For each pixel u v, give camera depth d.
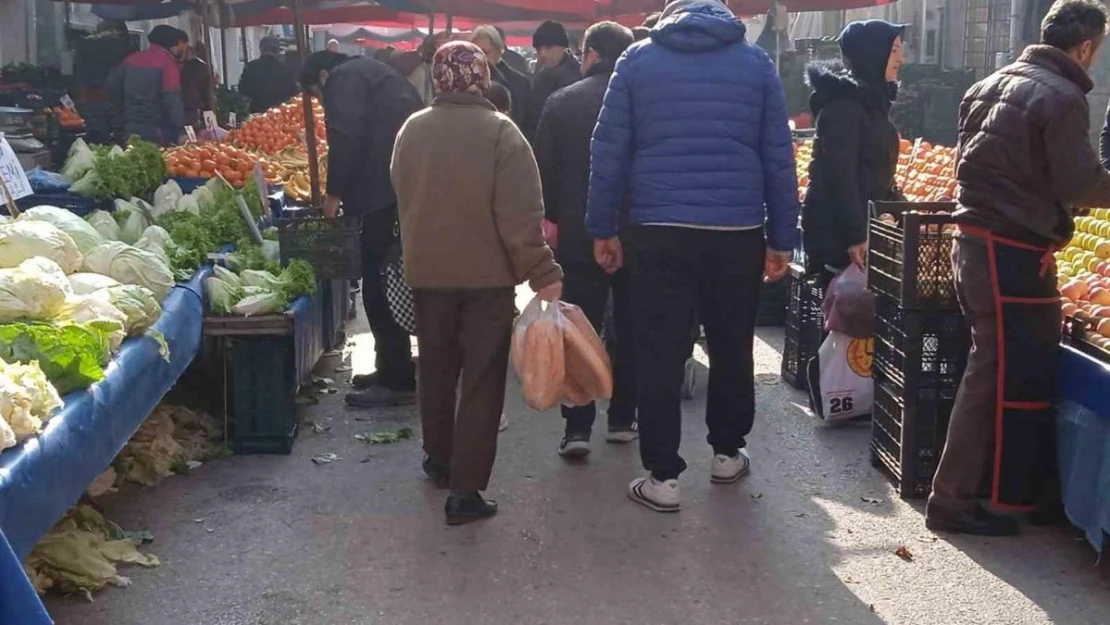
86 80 16.83
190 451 5.99
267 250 6.99
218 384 6.51
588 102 5.88
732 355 5.39
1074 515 4.63
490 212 4.95
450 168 4.90
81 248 5.35
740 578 4.55
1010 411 4.79
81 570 4.37
